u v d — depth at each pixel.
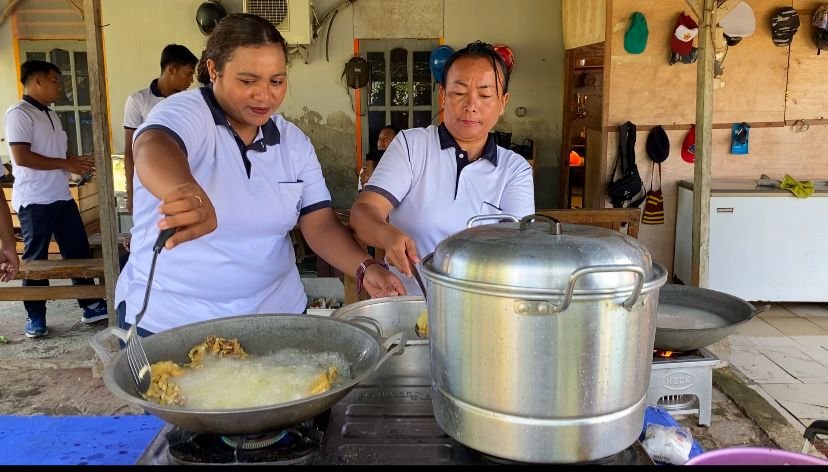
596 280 0.92
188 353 1.29
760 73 5.20
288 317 1.36
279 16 6.08
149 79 6.47
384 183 1.91
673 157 5.29
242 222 1.62
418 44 6.54
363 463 1.06
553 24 6.50
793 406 3.35
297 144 1.75
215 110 1.56
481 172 1.98
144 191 1.62
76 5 3.63
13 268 2.74
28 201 4.42
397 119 6.67
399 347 1.15
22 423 1.42
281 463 1.04
